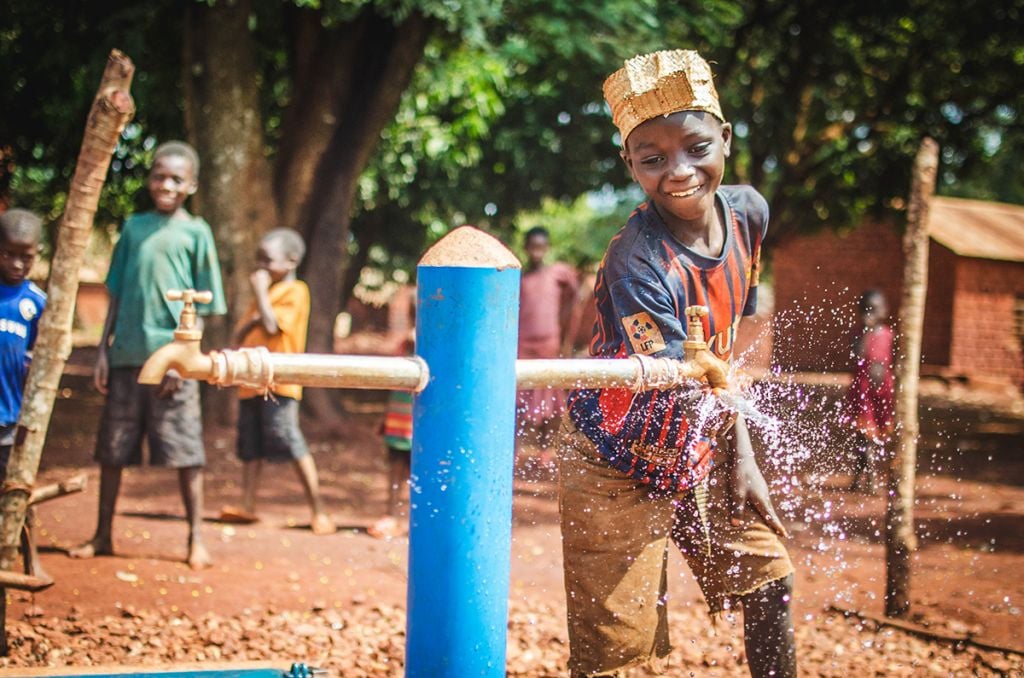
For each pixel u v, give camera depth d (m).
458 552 2.28
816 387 3.43
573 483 2.93
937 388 22.33
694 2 11.95
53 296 3.67
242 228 10.23
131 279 5.51
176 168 5.55
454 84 15.63
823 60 15.63
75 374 17.98
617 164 18.09
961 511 8.03
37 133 12.62
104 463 5.60
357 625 4.66
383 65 11.23
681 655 4.39
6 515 3.68
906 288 5.09
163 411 5.50
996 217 26.20
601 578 2.90
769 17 14.77
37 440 3.71
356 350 26.39
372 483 8.84
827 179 17.48
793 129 16.25
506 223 19.86
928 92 15.79
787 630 2.97
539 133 17.69
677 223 2.90
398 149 17.05
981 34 14.41
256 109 10.49
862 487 7.64
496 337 2.28
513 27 11.11
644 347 2.79
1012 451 12.13
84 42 10.91
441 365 2.27
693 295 2.87
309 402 11.54
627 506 2.90
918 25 14.71
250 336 6.46
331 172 11.32
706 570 3.04
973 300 23.38
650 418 2.84
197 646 4.19
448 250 2.29
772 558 2.97
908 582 5.01
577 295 8.91
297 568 5.69
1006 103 15.52
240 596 5.03
